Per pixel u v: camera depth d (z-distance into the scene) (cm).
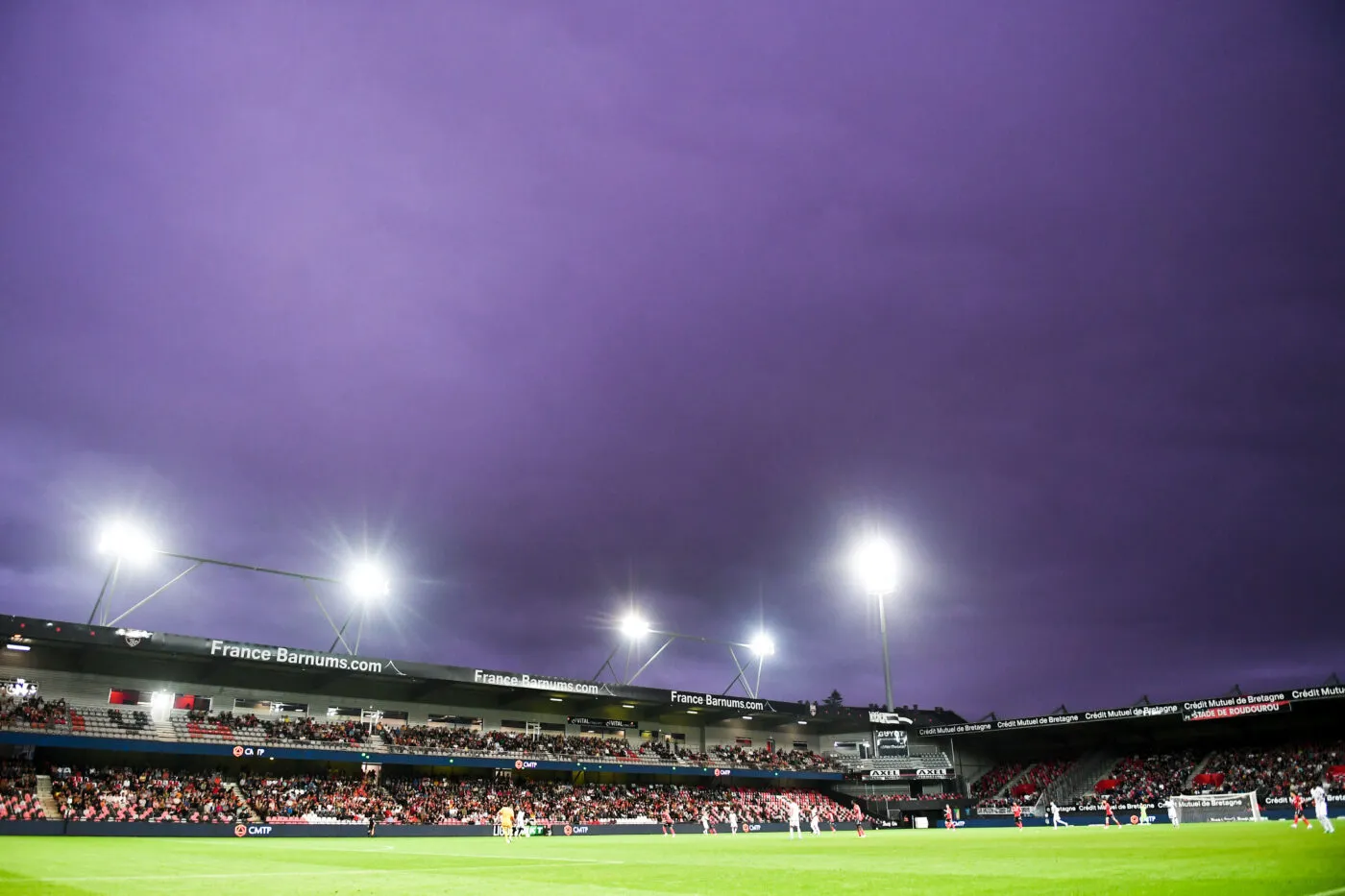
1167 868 1410
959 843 3284
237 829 5075
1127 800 7300
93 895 1262
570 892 1298
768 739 8806
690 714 8225
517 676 6756
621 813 6906
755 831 7081
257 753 5741
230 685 6203
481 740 6938
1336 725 7250
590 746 7444
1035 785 8306
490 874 1827
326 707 6569
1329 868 1248
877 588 8756
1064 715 7738
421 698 7000
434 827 5700
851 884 1324
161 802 5222
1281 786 6681
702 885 1387
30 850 3019
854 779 8431
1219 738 7950
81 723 5359
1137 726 8156
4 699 5225
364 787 6306
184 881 1594
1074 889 1093
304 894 1287
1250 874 1198
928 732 8600
